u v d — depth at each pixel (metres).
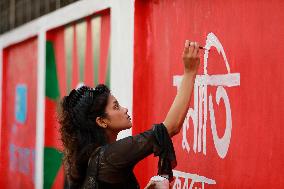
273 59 3.11
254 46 3.25
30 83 6.88
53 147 6.14
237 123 3.38
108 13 4.97
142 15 4.41
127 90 4.47
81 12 5.28
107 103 3.03
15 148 7.52
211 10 3.63
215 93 3.58
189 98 3.00
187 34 3.89
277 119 3.08
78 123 3.01
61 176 5.93
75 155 3.00
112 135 3.09
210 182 3.62
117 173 2.88
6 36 7.53
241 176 3.34
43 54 6.18
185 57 3.04
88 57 5.36
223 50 3.50
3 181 7.93
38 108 6.34
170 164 2.87
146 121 4.39
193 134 3.79
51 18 5.97
